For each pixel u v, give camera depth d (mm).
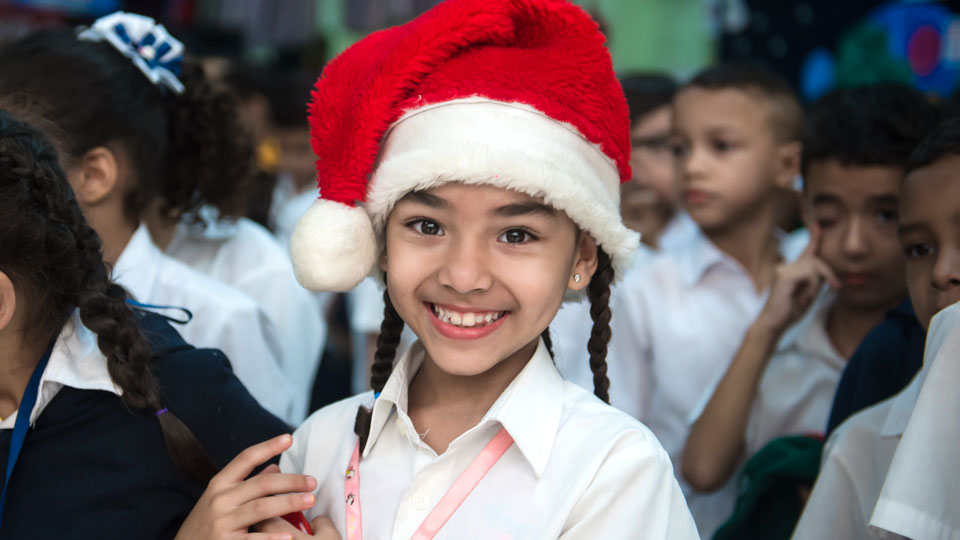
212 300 2018
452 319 1253
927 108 1936
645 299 2520
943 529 1195
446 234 1230
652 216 3164
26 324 1361
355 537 1285
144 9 4992
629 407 2502
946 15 3568
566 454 1258
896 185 1883
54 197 1344
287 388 2160
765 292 2488
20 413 1345
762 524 1831
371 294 3334
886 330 1776
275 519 1269
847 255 1942
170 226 2232
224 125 2258
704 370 2445
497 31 1217
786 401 2117
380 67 1231
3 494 1319
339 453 1377
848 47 3625
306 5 5117
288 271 2482
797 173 2486
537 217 1208
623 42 4445
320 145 1292
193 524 1259
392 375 1345
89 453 1366
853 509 1533
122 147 1905
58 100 1814
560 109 1193
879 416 1541
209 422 1451
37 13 4535
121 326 1356
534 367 1313
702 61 4445
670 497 1252
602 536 1199
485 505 1243
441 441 1334
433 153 1166
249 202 3203
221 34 5297
